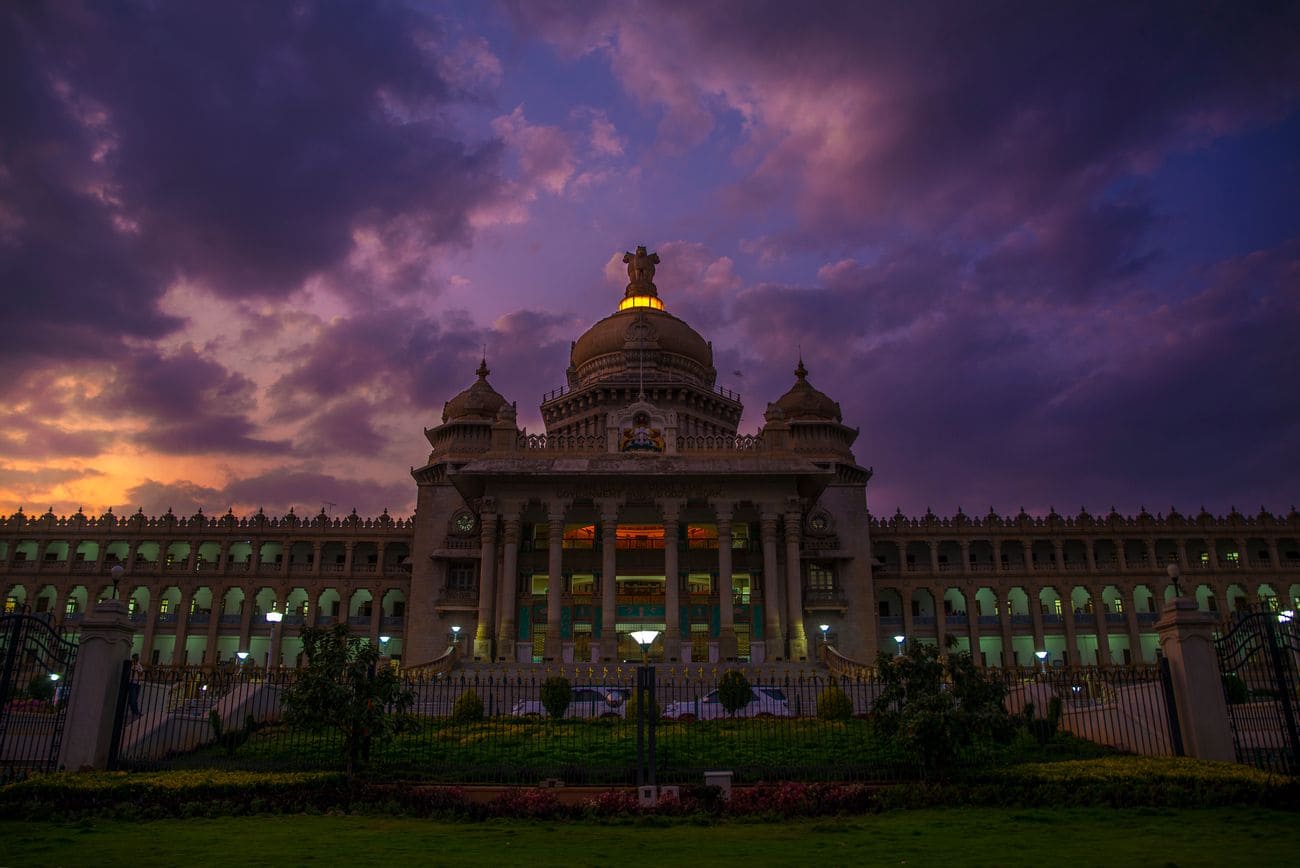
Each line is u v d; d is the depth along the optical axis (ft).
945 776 82.53
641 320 300.40
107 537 310.65
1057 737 106.63
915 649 87.45
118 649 91.61
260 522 313.53
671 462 221.46
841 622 256.52
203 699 116.98
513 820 72.13
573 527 247.91
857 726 111.24
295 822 70.33
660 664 185.57
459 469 222.89
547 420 302.04
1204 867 50.55
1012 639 301.43
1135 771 79.36
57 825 68.59
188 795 76.59
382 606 312.09
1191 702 88.28
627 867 52.54
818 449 273.13
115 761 88.12
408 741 103.40
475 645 211.61
